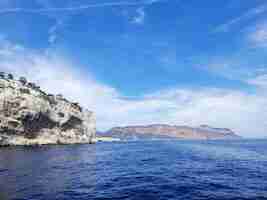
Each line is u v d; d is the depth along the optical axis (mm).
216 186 20844
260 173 28047
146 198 17359
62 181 24016
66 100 111625
